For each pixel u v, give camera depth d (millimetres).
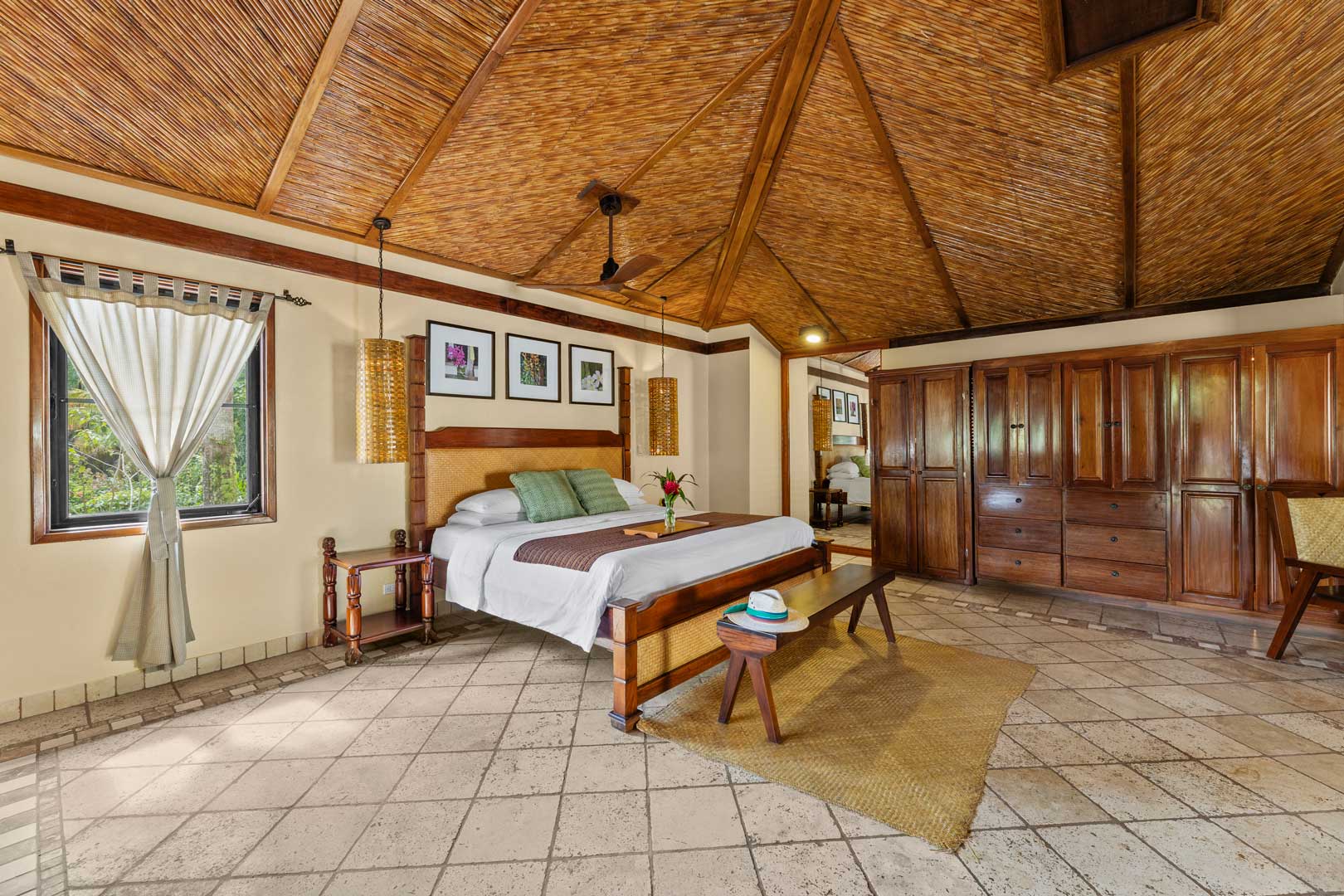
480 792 2072
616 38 2787
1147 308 4637
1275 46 2535
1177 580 4055
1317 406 3596
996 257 4496
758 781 2137
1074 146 3299
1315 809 1928
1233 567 3854
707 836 1826
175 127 2693
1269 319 4168
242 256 3334
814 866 1689
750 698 2848
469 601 3496
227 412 3410
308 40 2467
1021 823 1875
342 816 1942
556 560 3027
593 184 3854
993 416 4883
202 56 2422
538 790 2086
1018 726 2523
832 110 3512
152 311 2992
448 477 4246
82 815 1950
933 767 2205
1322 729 2473
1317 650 3420
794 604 2805
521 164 3523
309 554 3623
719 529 3818
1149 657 3342
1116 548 4301
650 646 2660
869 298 5586
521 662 3357
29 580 2668
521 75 2865
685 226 4723
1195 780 2107
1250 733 2441
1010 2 2609
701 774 2182
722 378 6828
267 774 2195
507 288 4809
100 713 2697
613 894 1581
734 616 2562
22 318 2666
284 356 3525
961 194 3953
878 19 2885
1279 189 3287
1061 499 4543
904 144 3643
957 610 4305
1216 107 2869
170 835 1846
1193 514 4000
